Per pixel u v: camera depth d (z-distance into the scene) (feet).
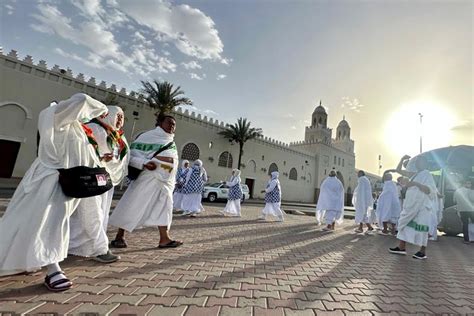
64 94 73.15
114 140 10.40
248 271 10.89
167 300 7.47
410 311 8.09
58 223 7.84
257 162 126.41
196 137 102.58
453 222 32.71
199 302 7.50
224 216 32.58
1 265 6.98
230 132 107.76
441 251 20.90
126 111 83.92
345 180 182.80
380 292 9.62
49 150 7.89
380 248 19.63
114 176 11.10
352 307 8.04
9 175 64.54
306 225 30.45
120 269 9.86
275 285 9.47
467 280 12.26
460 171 37.88
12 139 64.80
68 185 7.89
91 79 78.13
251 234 20.61
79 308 6.61
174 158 13.82
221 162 111.34
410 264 14.89
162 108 83.25
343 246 19.10
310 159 158.92
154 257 11.82
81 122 9.25
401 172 19.33
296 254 14.96
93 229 9.73
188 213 30.04
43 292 7.44
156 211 13.44
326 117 183.93
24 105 66.49
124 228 12.94
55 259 7.59
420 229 16.71
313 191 159.33
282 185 139.13
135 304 7.06
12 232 7.21
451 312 8.25
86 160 8.75
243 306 7.47
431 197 17.08
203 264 11.35
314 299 8.45
